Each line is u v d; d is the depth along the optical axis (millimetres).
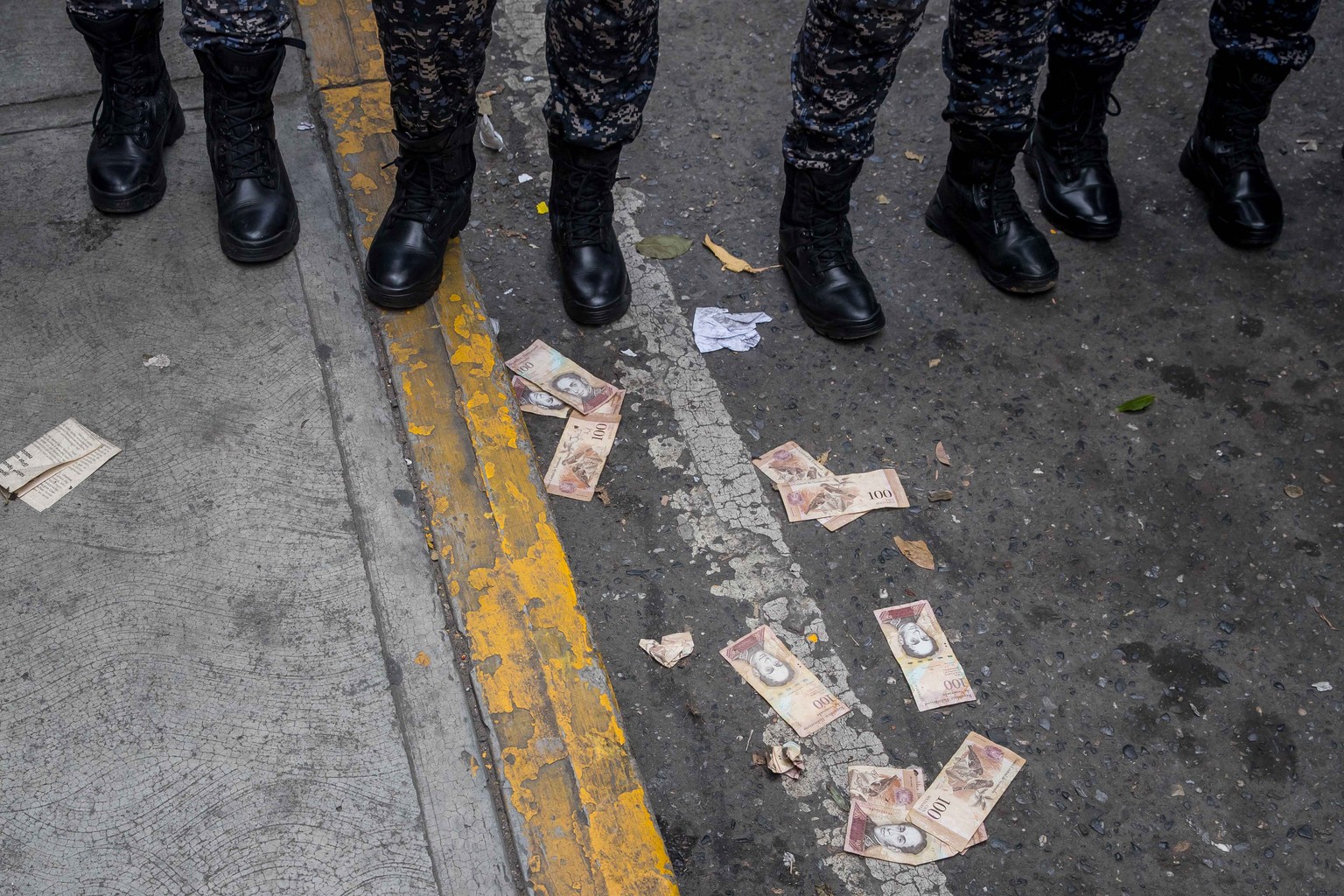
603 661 2061
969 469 2459
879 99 2359
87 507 2066
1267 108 2873
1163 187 3107
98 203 2508
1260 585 2303
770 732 2023
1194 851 1929
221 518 2070
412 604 2000
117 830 1694
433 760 1817
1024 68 2447
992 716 2078
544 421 2441
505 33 3365
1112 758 2037
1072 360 2689
